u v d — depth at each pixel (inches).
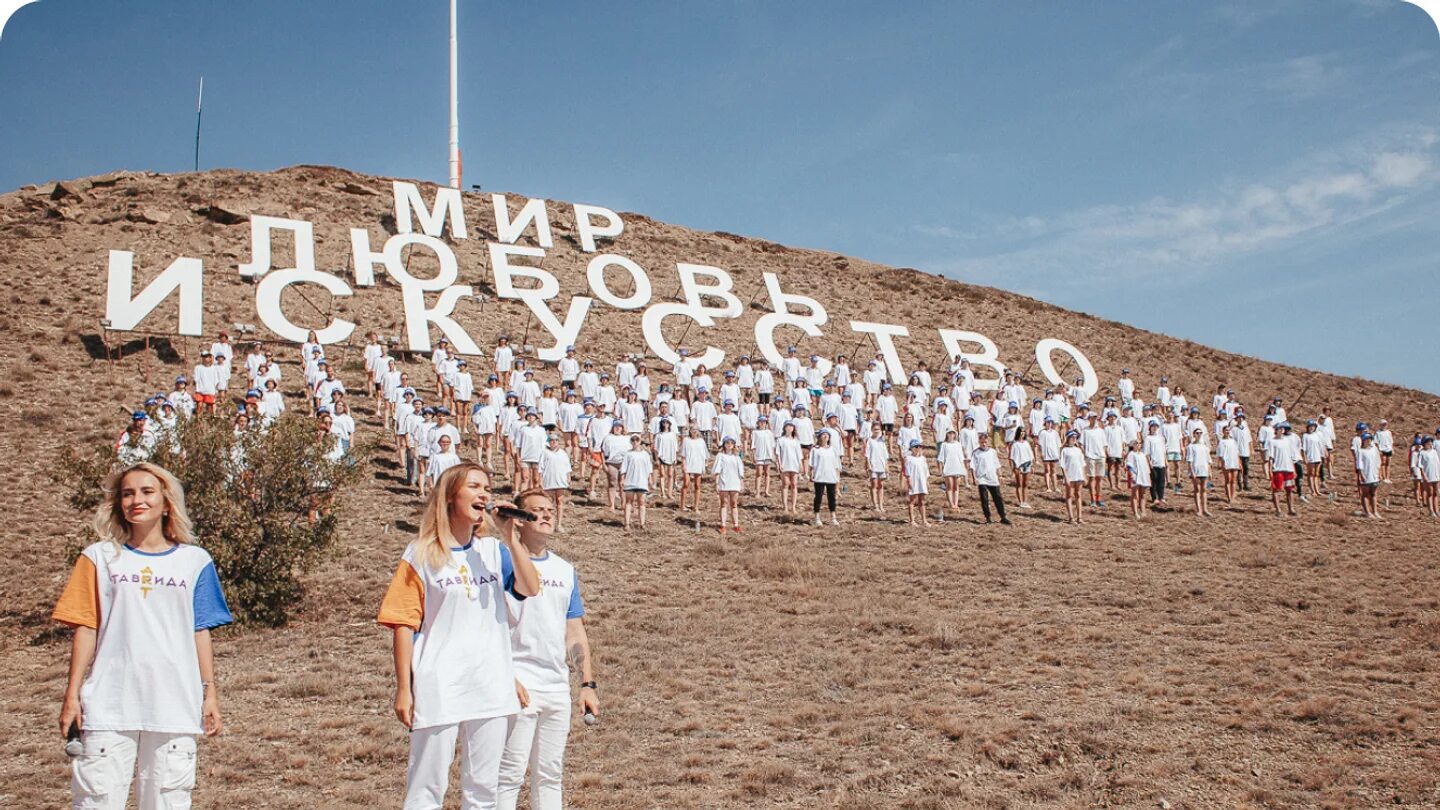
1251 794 378.6
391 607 237.0
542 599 278.2
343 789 383.9
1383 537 1000.2
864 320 2142.0
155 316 1523.1
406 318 1551.4
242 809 359.9
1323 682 521.0
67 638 647.8
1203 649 599.2
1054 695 510.3
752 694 522.6
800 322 1847.9
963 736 443.8
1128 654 589.0
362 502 975.0
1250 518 1091.3
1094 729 451.8
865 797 376.2
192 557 249.1
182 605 243.3
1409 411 1973.4
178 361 1389.0
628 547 903.7
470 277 1983.3
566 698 279.4
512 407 1097.4
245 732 452.4
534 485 1008.9
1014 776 403.9
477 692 237.1
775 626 666.8
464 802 239.1
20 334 1380.4
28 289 1549.0
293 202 2170.3
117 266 1386.6
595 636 637.3
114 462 672.4
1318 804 371.6
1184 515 1095.0
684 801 374.3
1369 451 1113.4
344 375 1440.7
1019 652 598.2
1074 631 642.8
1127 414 1379.2
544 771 276.2
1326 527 1051.9
